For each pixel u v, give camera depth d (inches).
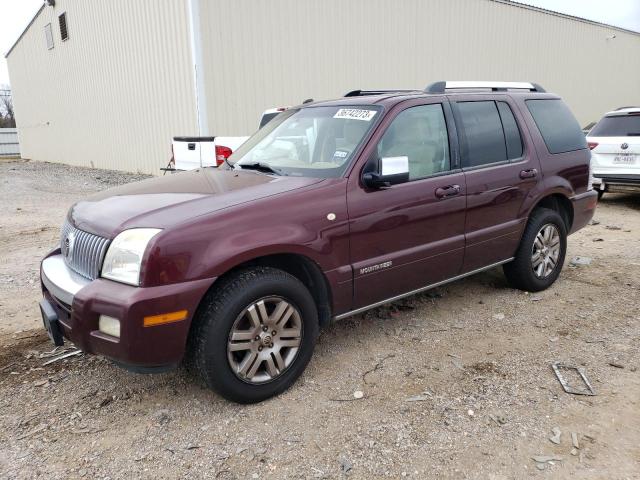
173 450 108.7
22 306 189.0
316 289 136.4
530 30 784.9
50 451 109.0
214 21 464.8
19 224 339.6
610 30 945.5
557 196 197.6
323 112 162.9
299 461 104.6
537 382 131.3
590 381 131.2
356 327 166.2
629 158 338.0
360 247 137.5
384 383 132.6
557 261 197.9
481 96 174.7
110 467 104.1
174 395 129.3
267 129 178.2
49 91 899.4
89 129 755.4
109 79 655.1
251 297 118.3
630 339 153.3
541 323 166.6
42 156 1023.6
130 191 140.6
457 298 189.6
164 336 109.6
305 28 524.7
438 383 131.9
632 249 251.0
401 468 102.0
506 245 177.9
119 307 106.9
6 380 136.7
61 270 130.4
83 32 697.6
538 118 191.8
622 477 98.3
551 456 104.3
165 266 108.6
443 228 156.2
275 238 120.9
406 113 151.9
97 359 147.5
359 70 578.9
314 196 129.8
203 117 472.4
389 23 597.3
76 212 137.4
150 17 529.7
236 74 485.1
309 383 133.3
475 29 700.7
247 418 119.2
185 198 125.9
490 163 170.7
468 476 99.5
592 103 949.8
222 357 116.3
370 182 137.0
